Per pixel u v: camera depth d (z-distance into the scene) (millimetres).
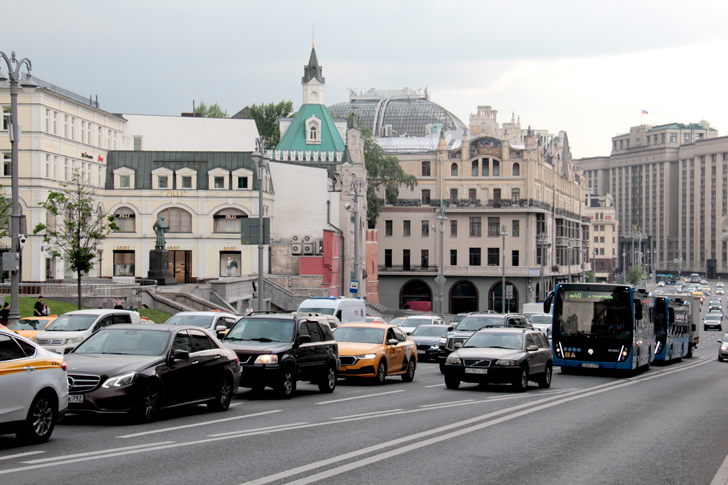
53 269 66812
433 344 41188
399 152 116625
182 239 76625
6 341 13289
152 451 12945
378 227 113625
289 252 82125
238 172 77000
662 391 26641
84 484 10406
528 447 14148
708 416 19688
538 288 113750
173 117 89625
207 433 15062
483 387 27031
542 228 114938
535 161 112812
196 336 18469
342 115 160125
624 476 11773
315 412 18828
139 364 16172
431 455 13070
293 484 10586
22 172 64500
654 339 40406
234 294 65062
